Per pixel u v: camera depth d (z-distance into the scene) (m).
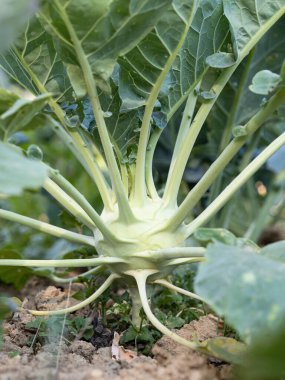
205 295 0.37
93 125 0.59
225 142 0.82
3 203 1.01
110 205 0.58
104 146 0.52
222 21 0.58
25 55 0.55
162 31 0.50
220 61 0.57
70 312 0.62
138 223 0.55
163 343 0.51
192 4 0.50
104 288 0.57
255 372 0.38
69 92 0.58
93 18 0.45
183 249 0.52
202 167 0.97
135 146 0.59
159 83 0.53
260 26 0.58
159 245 0.55
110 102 0.57
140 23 0.46
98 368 0.46
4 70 0.61
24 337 0.57
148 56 0.52
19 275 0.77
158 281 0.58
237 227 1.04
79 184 1.03
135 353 0.53
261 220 0.93
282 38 0.75
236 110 0.80
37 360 0.49
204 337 0.55
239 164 0.89
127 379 0.43
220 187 0.87
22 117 0.47
